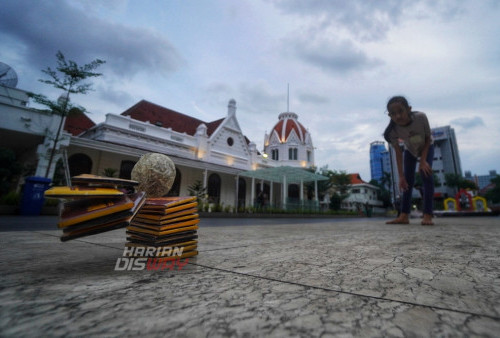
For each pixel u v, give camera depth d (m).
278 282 0.94
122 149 15.58
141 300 0.73
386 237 2.80
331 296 0.78
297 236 2.97
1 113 11.95
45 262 1.28
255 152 30.59
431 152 5.30
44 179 9.45
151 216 1.38
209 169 21.33
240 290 0.84
